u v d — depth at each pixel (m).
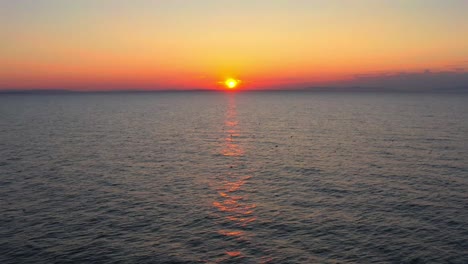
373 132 96.88
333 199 43.19
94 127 115.94
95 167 59.69
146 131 106.19
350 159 63.94
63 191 46.66
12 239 32.81
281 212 39.53
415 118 134.25
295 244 32.09
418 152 68.06
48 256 29.94
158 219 37.84
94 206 41.38
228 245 32.09
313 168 58.25
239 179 52.69
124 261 29.28
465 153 66.06
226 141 87.12
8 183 49.84
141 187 48.78
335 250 30.91
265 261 29.34
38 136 94.00
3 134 97.38
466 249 30.52
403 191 45.38
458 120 123.19
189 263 29.08
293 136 93.75
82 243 32.25
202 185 49.88
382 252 30.39
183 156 69.12
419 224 35.50
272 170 57.59
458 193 44.03
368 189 46.59
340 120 133.75
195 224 36.62
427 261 28.91
